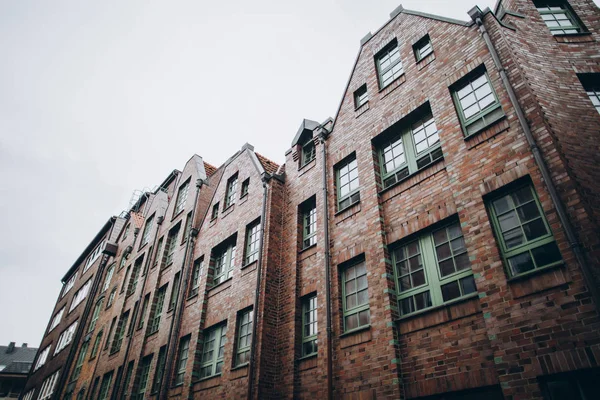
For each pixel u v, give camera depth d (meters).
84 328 25.59
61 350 27.91
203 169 21.80
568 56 8.64
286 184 13.76
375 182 9.88
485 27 8.80
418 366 7.11
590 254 5.47
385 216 9.28
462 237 7.63
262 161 16.31
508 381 5.65
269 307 10.99
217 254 15.41
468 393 6.41
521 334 5.78
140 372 15.94
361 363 8.03
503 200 7.09
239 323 12.08
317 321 9.56
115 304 22.33
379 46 12.20
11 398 43.84
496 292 6.31
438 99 9.19
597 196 6.09
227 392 10.74
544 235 6.32
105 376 18.98
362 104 11.72
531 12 9.77
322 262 10.25
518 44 8.47
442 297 7.47
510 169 6.98
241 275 12.79
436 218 8.05
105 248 27.41
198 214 18.41
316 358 9.38
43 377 29.11
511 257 6.58
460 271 7.39
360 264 9.46
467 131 8.37
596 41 8.95
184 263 16.28
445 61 9.51
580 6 10.05
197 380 12.48
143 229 24.38
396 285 8.44
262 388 9.64
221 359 12.08
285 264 11.79
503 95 7.70
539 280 5.89
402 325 7.72
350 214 10.17
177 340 14.20
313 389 8.97
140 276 20.78
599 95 8.27
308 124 13.96
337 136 12.15
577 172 6.29
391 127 10.30
